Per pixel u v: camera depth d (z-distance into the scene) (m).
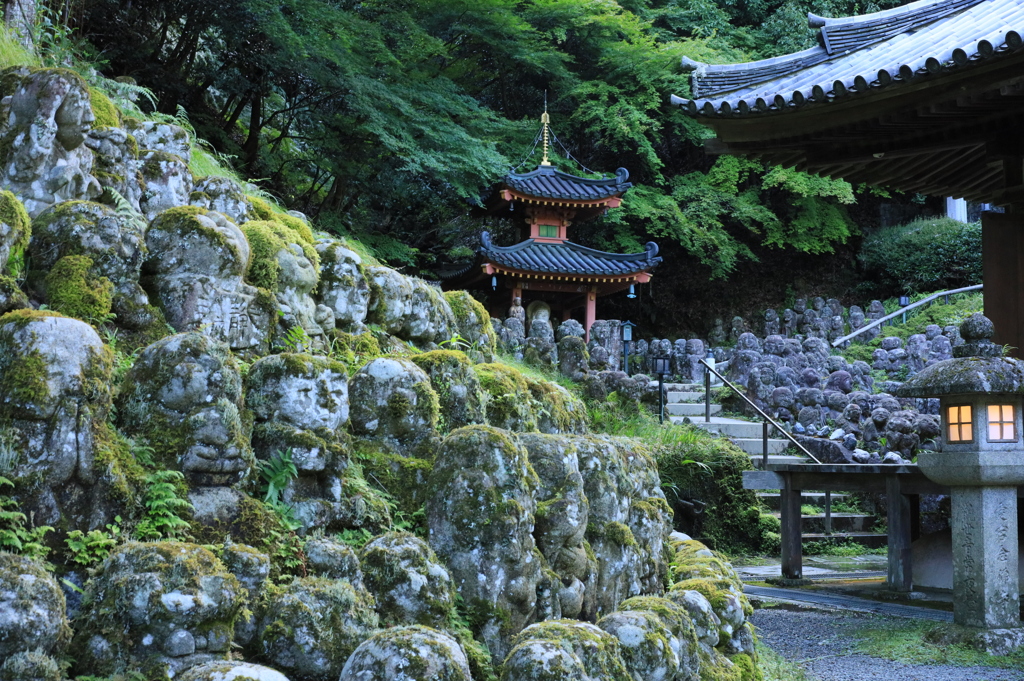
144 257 4.19
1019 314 8.95
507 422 4.85
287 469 3.47
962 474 6.46
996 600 6.45
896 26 9.57
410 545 3.30
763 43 29.56
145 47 14.49
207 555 2.79
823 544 12.12
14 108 4.26
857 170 10.78
